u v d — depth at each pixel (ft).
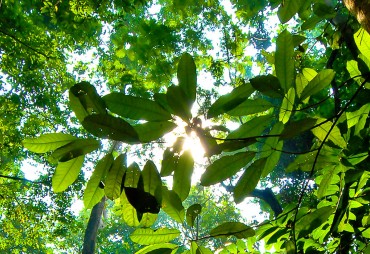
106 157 4.10
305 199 21.42
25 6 31.94
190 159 4.17
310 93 4.41
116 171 4.09
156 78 29.48
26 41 33.32
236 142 4.15
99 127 3.73
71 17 28.14
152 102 3.85
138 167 4.12
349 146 6.18
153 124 3.89
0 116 36.11
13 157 39.83
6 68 35.06
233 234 5.15
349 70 6.01
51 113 39.14
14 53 33.40
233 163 4.34
